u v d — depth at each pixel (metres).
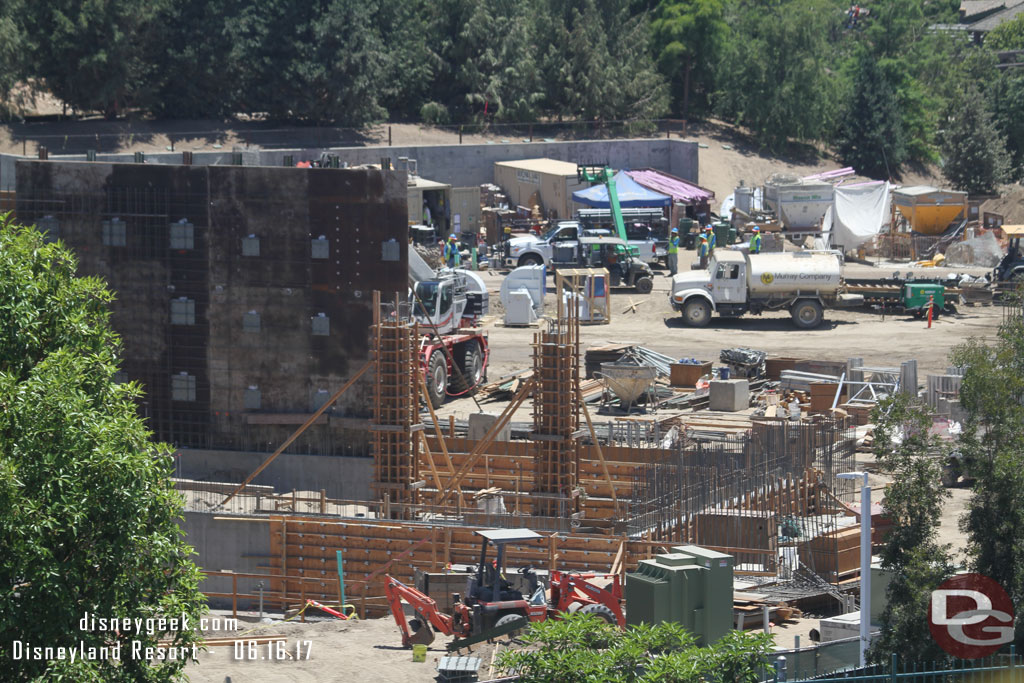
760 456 93.88
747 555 86.31
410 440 99.88
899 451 60.19
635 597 69.81
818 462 101.31
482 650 73.38
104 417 56.66
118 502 55.16
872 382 134.62
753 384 141.50
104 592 56.34
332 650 77.19
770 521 86.19
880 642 58.00
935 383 123.94
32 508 52.19
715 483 89.81
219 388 111.62
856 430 117.50
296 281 109.31
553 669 53.78
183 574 59.97
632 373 132.25
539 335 97.56
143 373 112.88
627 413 133.50
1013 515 56.28
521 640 56.94
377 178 107.00
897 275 191.62
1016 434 57.81
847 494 99.19
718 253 173.25
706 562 69.25
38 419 54.19
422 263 138.38
